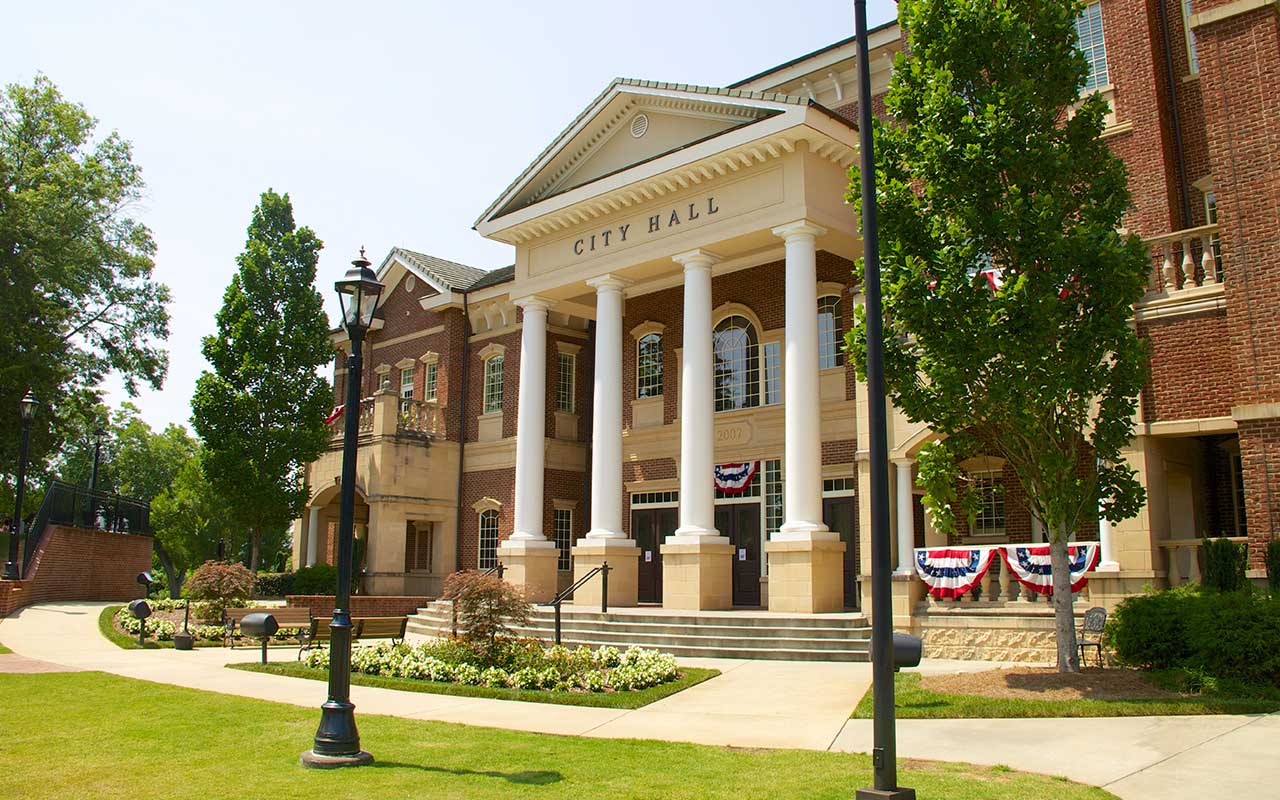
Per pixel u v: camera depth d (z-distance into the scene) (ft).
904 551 60.18
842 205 74.64
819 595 67.10
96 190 129.49
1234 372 50.49
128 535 114.01
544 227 87.97
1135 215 60.08
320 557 116.98
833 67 84.43
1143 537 51.19
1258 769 27.89
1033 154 43.96
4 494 123.65
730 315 91.25
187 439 253.44
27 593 90.38
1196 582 48.70
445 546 107.45
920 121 46.70
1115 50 62.64
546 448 103.60
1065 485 43.52
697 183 77.61
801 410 69.41
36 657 58.49
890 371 46.06
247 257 110.73
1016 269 44.65
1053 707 37.04
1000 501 69.41
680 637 63.52
